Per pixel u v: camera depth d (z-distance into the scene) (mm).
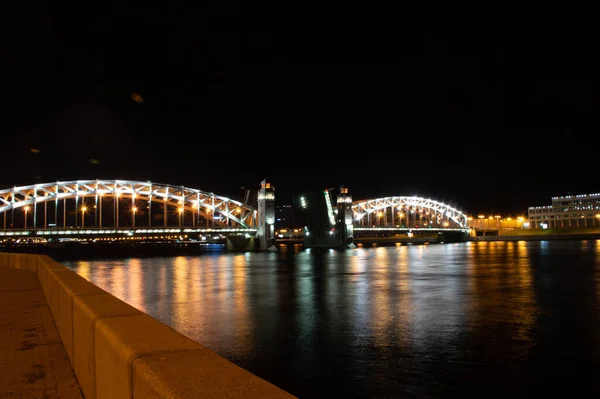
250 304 36656
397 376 18906
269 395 2941
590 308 32812
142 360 3658
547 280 50719
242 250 170500
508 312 31641
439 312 31984
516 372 19219
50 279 13570
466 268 69438
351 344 23562
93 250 198750
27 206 132000
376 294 41938
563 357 21047
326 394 17219
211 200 164375
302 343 23844
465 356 21344
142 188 148750
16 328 11312
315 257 114125
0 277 24031
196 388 3059
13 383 7219
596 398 16625
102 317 5453
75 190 137375
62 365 8117
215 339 24828
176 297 41125
